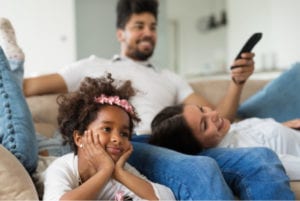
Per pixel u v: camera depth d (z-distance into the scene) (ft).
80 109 3.53
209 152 3.83
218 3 15.58
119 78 5.89
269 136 4.56
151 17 6.66
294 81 6.08
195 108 4.51
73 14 12.35
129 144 3.46
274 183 3.08
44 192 3.12
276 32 12.18
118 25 6.91
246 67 5.59
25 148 3.40
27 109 3.67
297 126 5.02
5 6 11.73
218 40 15.57
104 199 3.19
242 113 6.15
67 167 3.34
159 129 4.47
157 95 6.04
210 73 15.10
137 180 3.18
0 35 4.34
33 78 5.61
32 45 11.98
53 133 4.94
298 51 11.23
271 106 5.96
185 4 16.08
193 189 3.06
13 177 2.86
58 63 12.23
